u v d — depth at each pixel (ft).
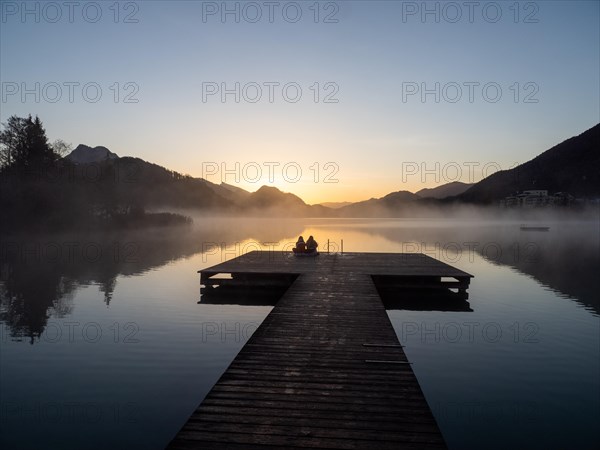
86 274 72.69
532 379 28.55
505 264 88.79
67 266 82.58
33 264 85.56
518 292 58.95
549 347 35.01
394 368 22.58
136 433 21.70
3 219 137.08
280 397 18.89
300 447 14.90
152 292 57.67
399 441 15.37
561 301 52.95
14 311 46.50
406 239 165.07
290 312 35.42
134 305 49.85
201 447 14.80
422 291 59.21
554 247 130.82
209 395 19.03
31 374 28.94
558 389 27.02
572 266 85.46
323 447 14.92
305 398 18.80
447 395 26.14
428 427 16.37
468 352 33.78
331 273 57.21
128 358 31.91
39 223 147.84
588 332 39.24
